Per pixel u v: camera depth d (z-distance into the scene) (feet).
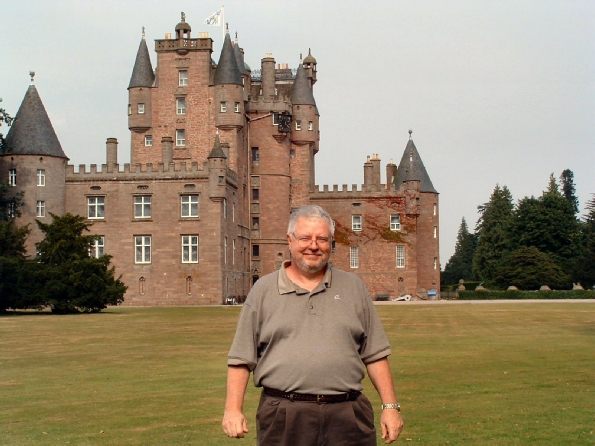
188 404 64.08
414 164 356.59
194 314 199.41
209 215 275.59
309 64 378.73
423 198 354.13
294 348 29.48
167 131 308.60
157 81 310.24
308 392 29.25
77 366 88.99
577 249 390.83
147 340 121.29
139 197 279.28
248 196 325.42
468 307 234.17
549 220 387.96
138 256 278.26
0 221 244.01
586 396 65.92
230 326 152.56
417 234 354.54
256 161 330.95
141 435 52.70
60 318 181.27
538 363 88.28
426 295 338.54
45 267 207.82
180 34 309.22
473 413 58.80
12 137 275.39
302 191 342.23
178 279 275.80
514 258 363.56
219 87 304.30
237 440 51.11
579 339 119.24
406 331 137.18
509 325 151.74
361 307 30.42
